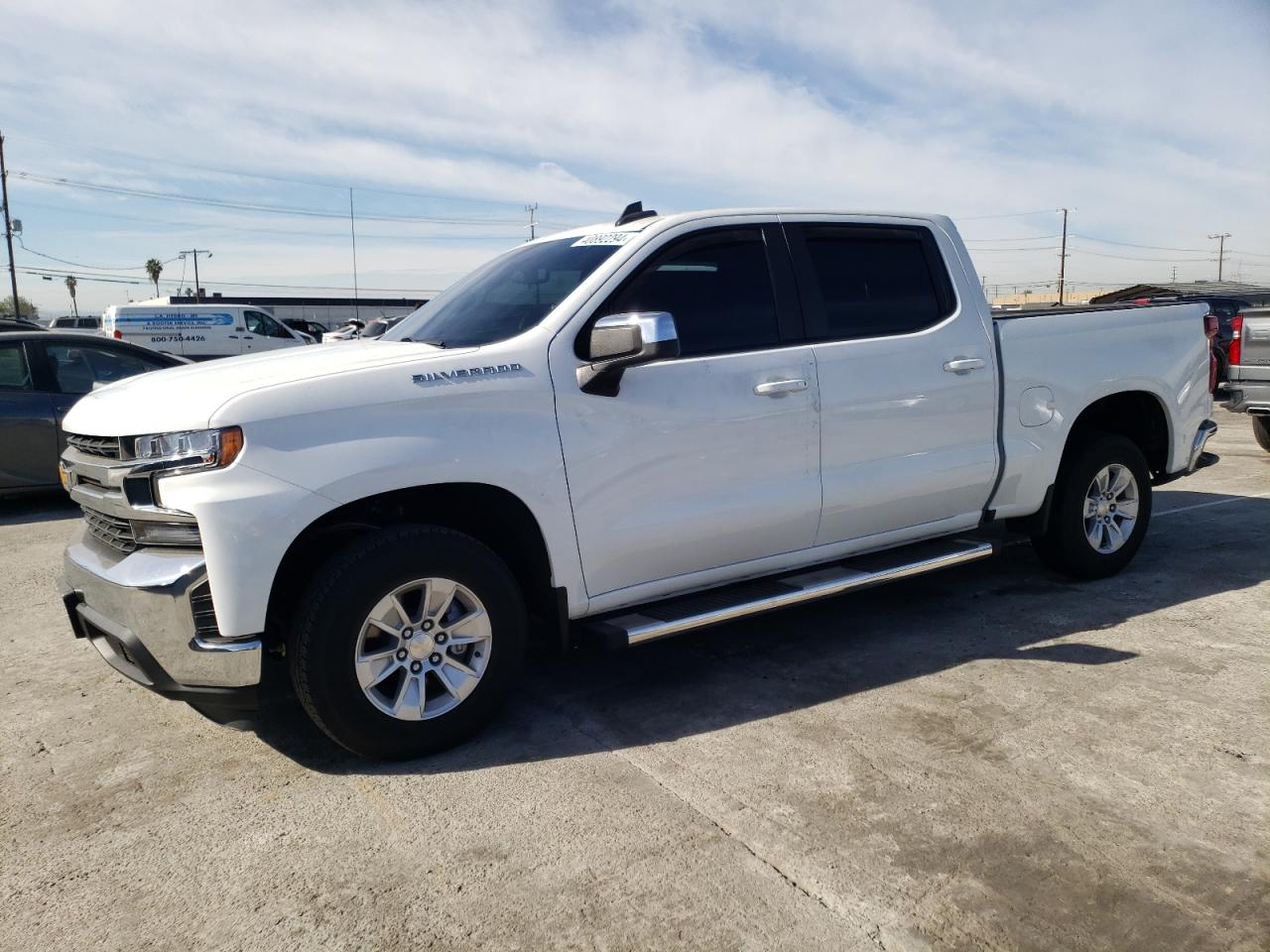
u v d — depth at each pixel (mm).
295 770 3250
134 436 3047
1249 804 2854
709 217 3939
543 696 3842
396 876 2598
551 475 3395
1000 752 3223
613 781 3094
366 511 3301
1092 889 2453
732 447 3789
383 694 3355
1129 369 5070
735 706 3678
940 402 4359
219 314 26609
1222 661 4008
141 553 3057
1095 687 3756
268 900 2504
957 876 2521
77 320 41094
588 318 3568
